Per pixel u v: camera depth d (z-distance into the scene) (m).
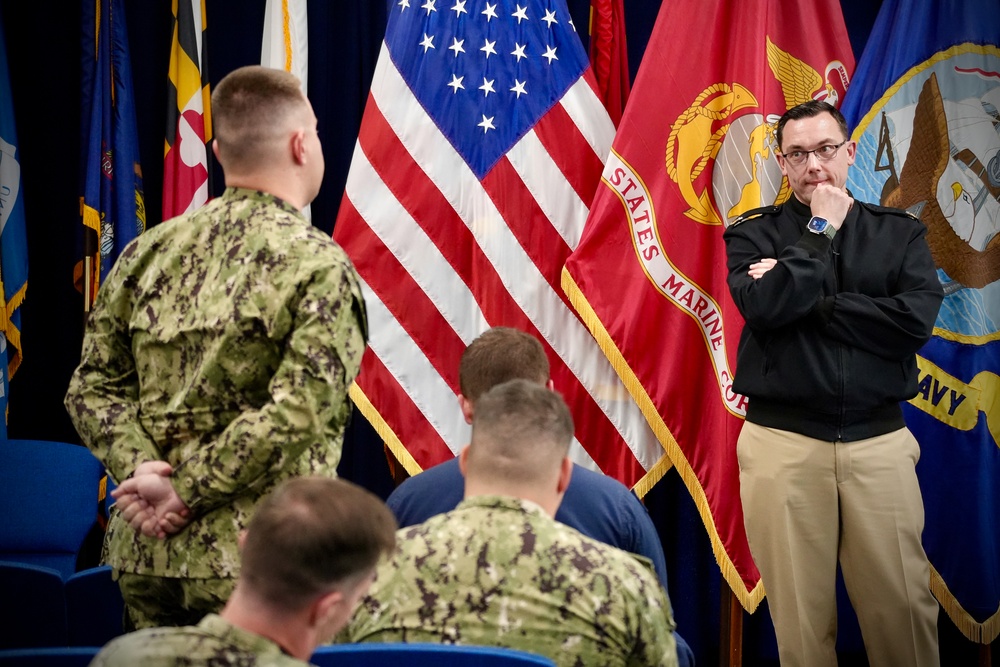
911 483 5.29
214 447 3.10
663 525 6.97
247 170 3.37
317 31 6.82
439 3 6.48
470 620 2.66
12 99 6.53
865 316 5.09
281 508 2.16
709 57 6.29
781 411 5.29
